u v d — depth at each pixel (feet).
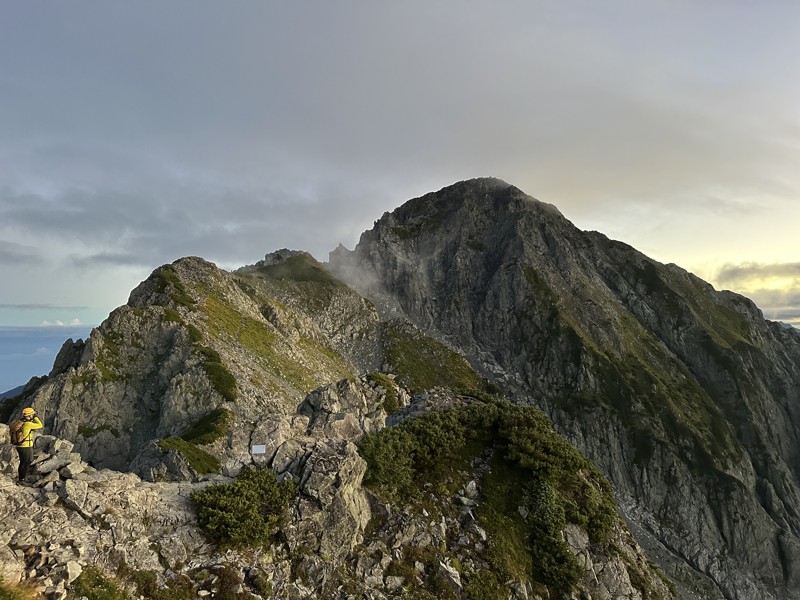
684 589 517.96
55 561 51.24
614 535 97.30
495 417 110.52
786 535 583.17
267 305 448.24
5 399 273.13
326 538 73.41
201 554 63.31
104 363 270.26
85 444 236.63
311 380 343.46
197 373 254.47
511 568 82.94
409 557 78.95
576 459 105.40
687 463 640.58
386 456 91.66
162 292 344.08
